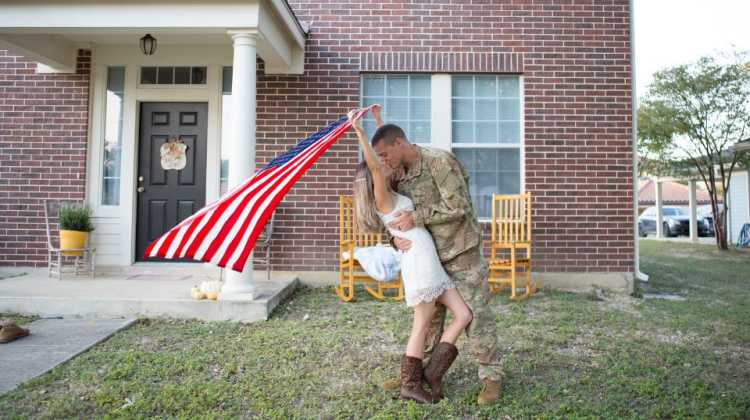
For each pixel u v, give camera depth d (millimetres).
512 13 6742
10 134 6750
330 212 6621
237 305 4859
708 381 3359
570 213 6609
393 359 3736
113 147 6875
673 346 4121
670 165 14555
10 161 6730
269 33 5520
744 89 12727
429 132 6801
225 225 2420
